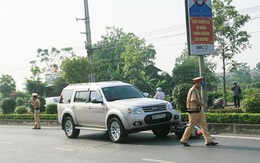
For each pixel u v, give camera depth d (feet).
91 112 44.37
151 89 157.17
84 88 46.96
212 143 34.86
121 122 39.65
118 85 44.86
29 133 61.72
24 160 34.94
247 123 41.32
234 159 28.25
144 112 38.78
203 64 52.11
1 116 96.68
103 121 42.55
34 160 34.58
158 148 35.63
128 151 35.40
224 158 28.84
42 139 50.93
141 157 31.91
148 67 186.09
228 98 135.74
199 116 35.06
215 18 82.23
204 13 51.72
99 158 33.09
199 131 39.50
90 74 106.83
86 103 45.47
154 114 38.99
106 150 37.01
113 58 210.18
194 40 50.96
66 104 49.32
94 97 43.09
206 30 51.83
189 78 190.80
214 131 43.78
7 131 69.56
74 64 103.86
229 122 42.83
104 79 166.50
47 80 205.46
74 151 38.06
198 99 35.06
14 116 91.71
